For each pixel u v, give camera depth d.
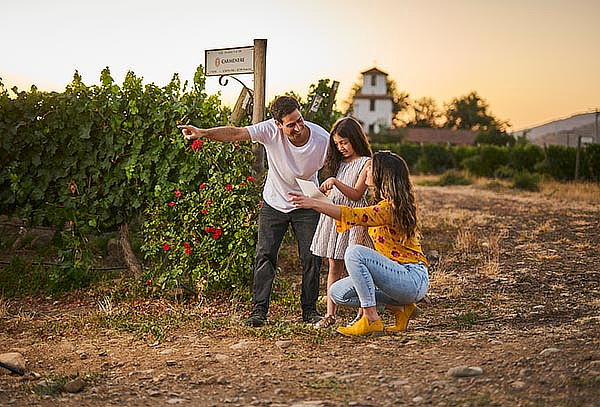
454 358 5.46
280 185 6.80
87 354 5.98
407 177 6.11
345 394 4.80
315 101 10.62
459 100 101.00
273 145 6.68
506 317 7.09
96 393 5.01
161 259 8.14
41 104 8.50
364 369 5.32
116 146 8.37
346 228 6.05
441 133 82.69
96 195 8.49
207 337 6.45
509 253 11.04
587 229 13.99
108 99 8.41
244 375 5.31
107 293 8.16
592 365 4.99
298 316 7.26
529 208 18.80
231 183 7.80
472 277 9.20
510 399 4.52
